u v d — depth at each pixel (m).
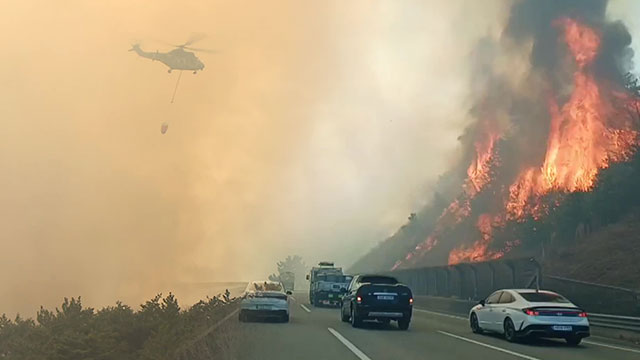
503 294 18.20
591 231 36.69
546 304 16.50
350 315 22.39
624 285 27.00
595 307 25.38
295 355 13.59
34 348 10.47
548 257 35.91
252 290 24.09
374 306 20.84
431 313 31.92
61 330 11.05
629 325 17.70
